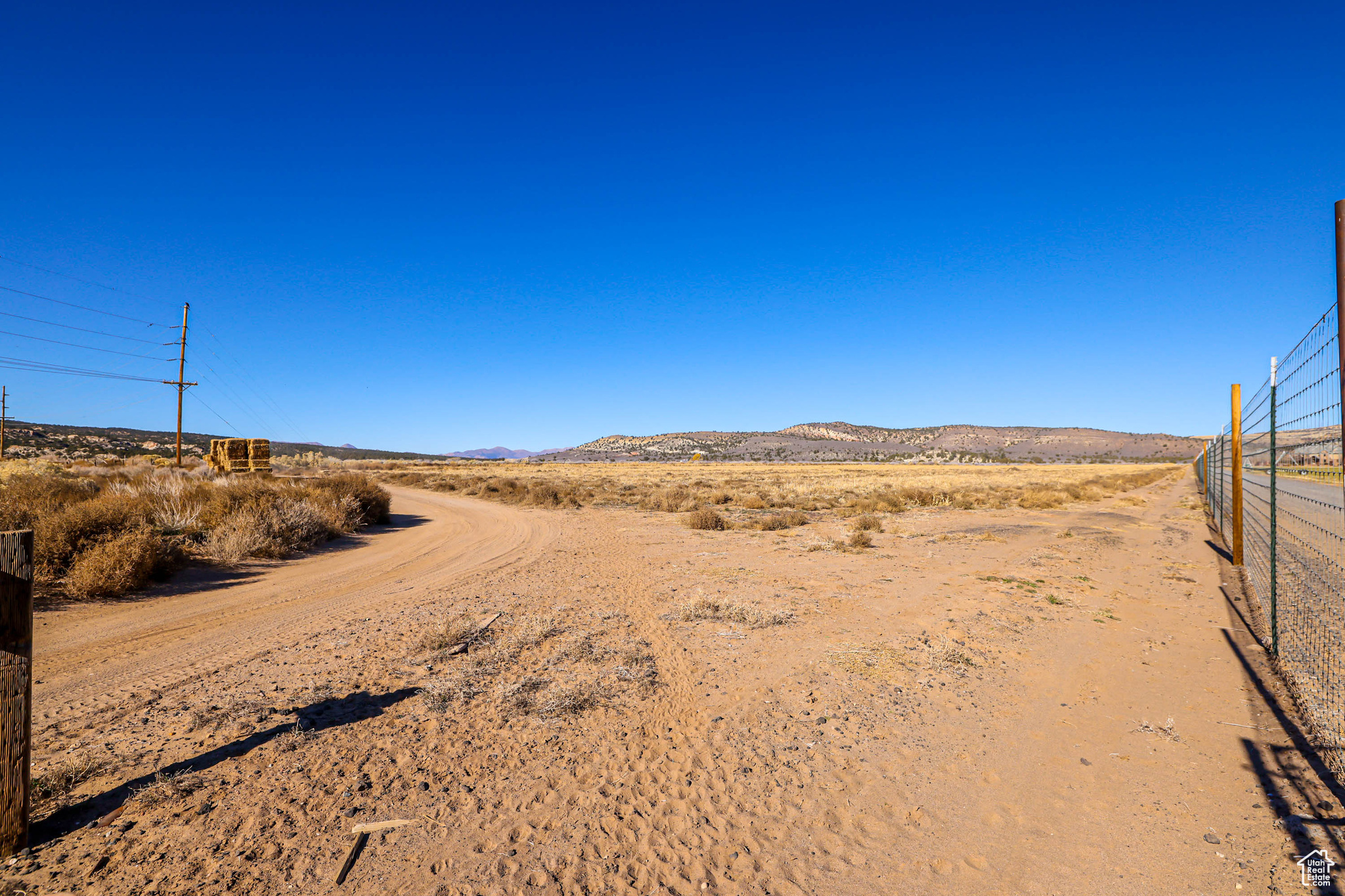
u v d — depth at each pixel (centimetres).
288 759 479
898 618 884
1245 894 339
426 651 744
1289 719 550
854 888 350
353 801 425
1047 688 632
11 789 365
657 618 893
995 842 391
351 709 575
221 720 544
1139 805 427
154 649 760
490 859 370
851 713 574
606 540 1775
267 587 1145
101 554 1052
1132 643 774
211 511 1642
